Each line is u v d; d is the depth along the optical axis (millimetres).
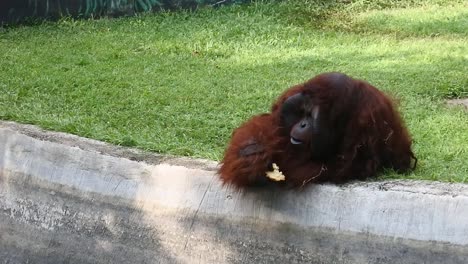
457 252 3932
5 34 10562
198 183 4621
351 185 4180
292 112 4066
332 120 4023
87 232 5078
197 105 6926
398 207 4047
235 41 10109
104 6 11508
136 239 4863
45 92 7473
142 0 11664
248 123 4301
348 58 9156
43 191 5309
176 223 4699
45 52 9398
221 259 4535
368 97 4129
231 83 7848
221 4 11938
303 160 4176
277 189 4297
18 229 5449
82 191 5105
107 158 5012
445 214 3957
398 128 4367
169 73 8414
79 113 6617
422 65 8664
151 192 4812
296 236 4285
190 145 5441
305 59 9094
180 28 10703
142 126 6223
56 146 5262
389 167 4453
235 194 4453
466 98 7422
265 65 8844
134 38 10195
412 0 12484
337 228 4172
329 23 11258
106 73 8281
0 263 5504
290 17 11328
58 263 5188
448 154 5062
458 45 9719
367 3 12320
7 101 7020
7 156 5535
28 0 11227
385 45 9859
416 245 4004
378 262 4086
